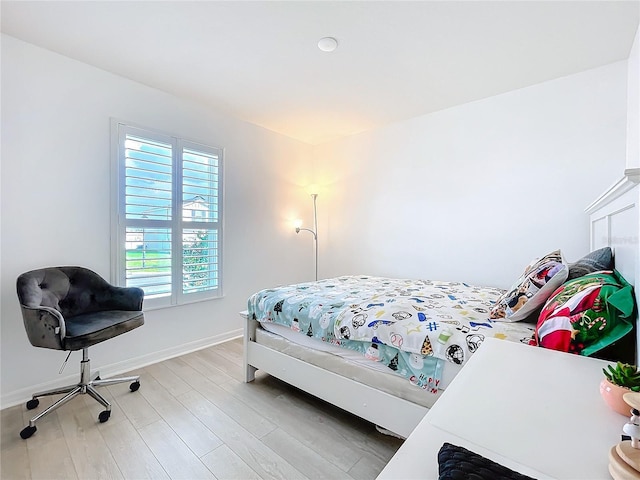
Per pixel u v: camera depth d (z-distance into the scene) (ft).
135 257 8.52
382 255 12.04
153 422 6.00
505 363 3.18
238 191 11.24
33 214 6.95
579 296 4.02
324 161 13.91
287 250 13.16
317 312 6.40
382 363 5.31
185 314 9.68
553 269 5.09
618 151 7.52
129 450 5.22
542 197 8.56
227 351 9.74
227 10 5.80
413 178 11.12
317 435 5.64
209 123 10.25
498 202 9.29
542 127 8.52
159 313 9.07
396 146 11.56
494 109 9.32
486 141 9.48
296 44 6.84
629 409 2.15
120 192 8.25
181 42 6.79
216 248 10.48
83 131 7.63
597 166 7.77
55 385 7.22
